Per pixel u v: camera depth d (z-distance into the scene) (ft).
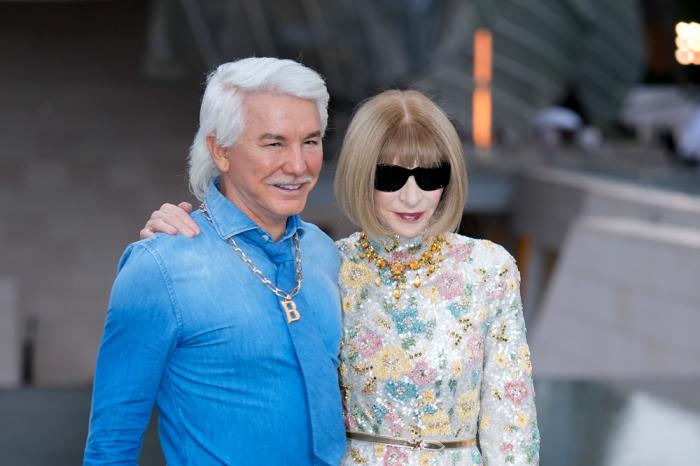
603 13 116.98
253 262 10.56
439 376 11.42
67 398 31.73
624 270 45.91
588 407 31.14
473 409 11.63
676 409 30.94
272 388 10.43
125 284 10.21
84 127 68.33
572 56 116.57
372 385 11.55
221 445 10.38
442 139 11.32
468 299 11.55
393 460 11.50
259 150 10.26
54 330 67.15
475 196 80.02
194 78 66.39
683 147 108.99
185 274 10.23
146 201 69.00
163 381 10.56
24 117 67.67
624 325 45.57
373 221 11.41
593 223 48.44
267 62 10.29
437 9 68.74
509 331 11.64
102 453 10.38
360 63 66.33
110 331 10.29
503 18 110.42
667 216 51.70
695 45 138.92
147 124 69.00
